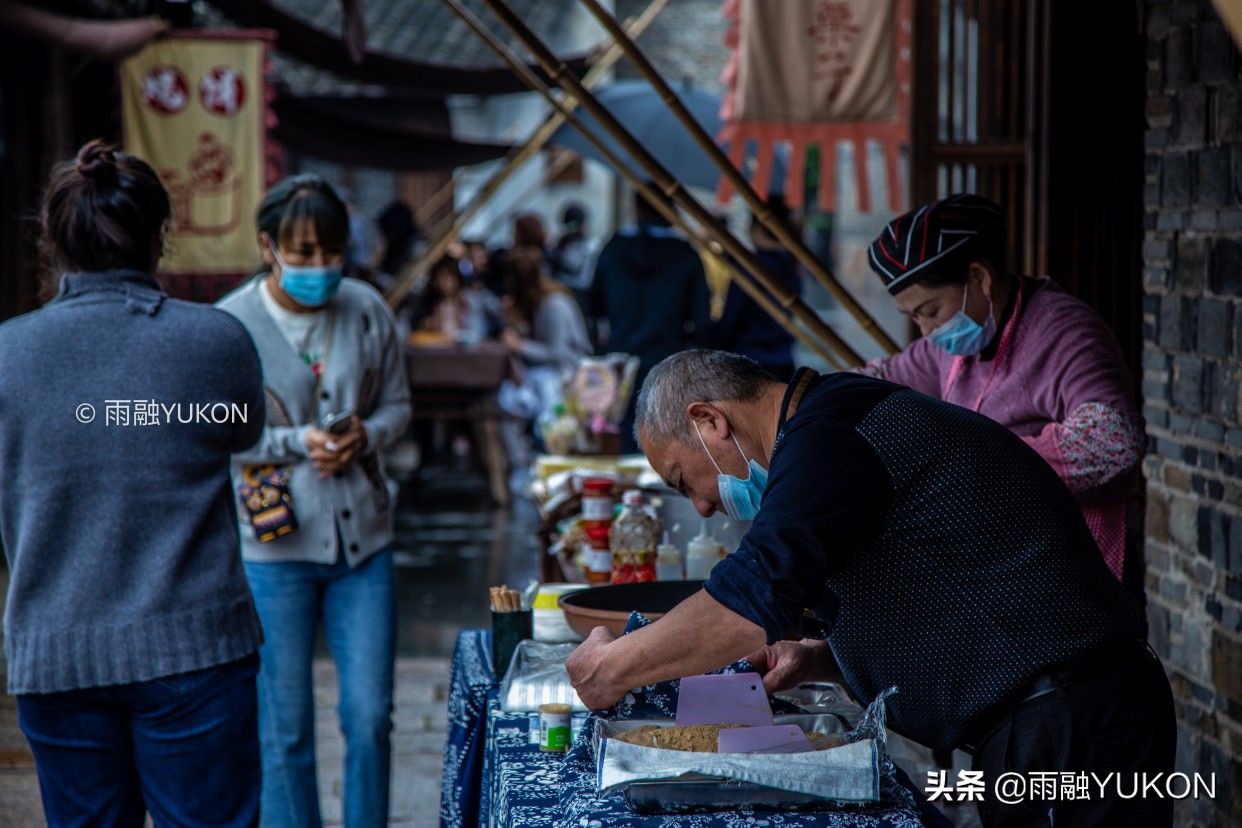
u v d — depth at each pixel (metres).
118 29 6.97
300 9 16.61
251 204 8.39
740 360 2.52
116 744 2.89
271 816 3.81
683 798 2.34
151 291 2.92
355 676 3.83
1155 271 3.97
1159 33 3.89
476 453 11.80
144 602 2.81
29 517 2.79
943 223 3.08
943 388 3.52
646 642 2.32
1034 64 4.52
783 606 2.23
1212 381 3.66
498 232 20.22
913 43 5.46
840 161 21.92
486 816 2.94
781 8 6.22
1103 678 2.37
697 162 10.02
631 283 7.95
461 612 7.17
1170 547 3.94
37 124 8.18
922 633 2.38
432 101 11.86
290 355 3.83
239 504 3.76
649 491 4.80
